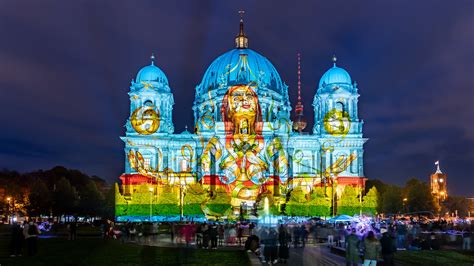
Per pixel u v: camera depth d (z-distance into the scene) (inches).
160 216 5649.6
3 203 6161.4
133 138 6446.9
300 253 2269.9
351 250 1515.7
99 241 2817.4
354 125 6678.2
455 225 3506.4
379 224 3324.3
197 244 2684.5
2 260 1866.4
